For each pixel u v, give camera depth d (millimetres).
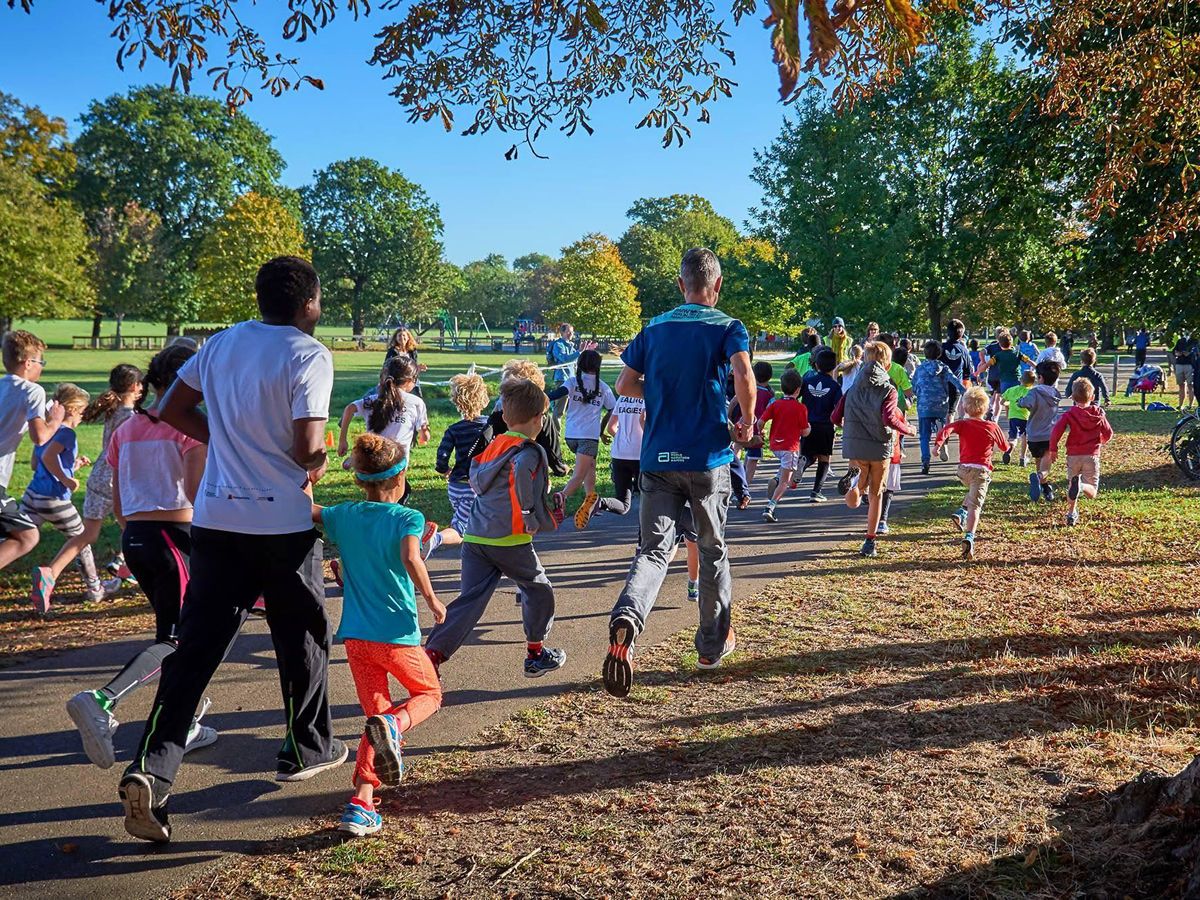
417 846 3541
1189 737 4262
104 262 67250
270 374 3693
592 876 3254
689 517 5508
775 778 3977
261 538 3730
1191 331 13641
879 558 8539
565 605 7121
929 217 39562
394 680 5504
